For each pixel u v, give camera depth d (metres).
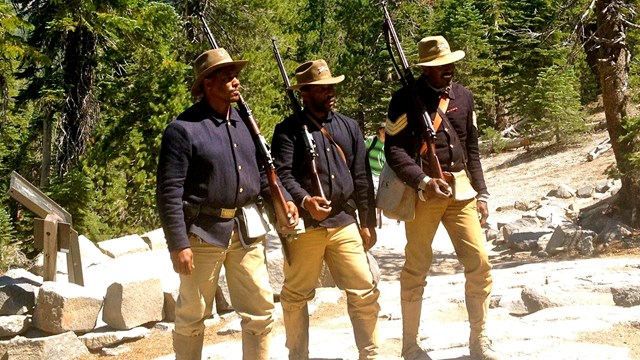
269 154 4.61
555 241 12.12
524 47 26.98
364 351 4.86
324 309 7.86
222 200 4.38
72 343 7.01
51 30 16.27
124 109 18.36
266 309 4.49
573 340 5.61
